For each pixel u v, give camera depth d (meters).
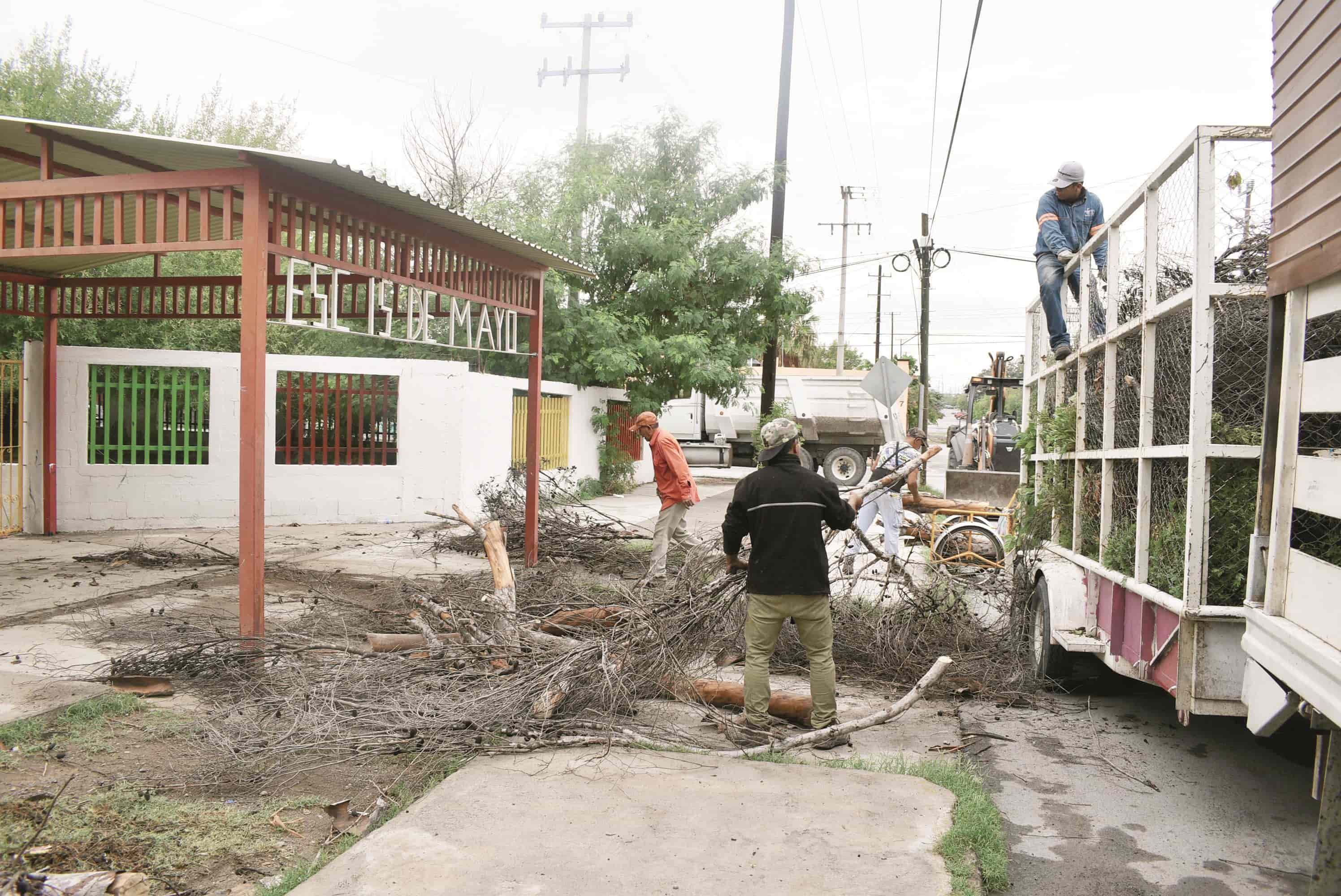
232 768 4.62
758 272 20.50
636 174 21.00
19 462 12.63
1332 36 3.07
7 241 9.80
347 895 3.37
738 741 5.29
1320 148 3.16
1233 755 5.50
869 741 5.53
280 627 7.08
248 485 6.26
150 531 12.89
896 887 3.51
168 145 6.41
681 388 21.53
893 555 8.15
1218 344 4.56
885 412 26.17
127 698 5.46
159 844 3.85
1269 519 3.55
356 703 5.16
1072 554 6.56
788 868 3.64
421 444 13.99
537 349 10.98
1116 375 5.91
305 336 20.03
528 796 4.29
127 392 13.01
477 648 5.85
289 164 6.32
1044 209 7.72
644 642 5.84
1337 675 2.82
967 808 4.26
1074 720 6.12
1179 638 4.57
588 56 31.16
